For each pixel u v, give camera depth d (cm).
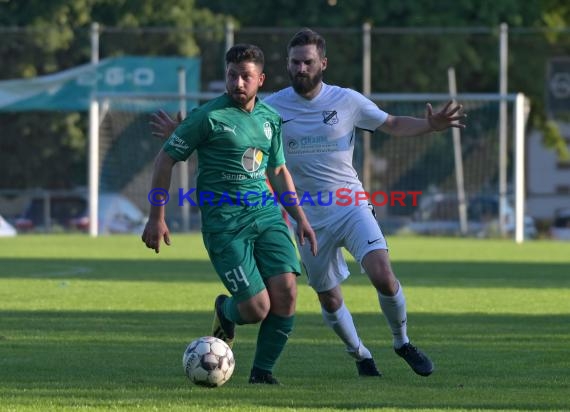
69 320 3641
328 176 2703
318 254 2678
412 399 2256
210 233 2436
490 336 3328
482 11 12019
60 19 11719
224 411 2089
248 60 2394
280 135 2494
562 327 3556
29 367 2642
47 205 11088
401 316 2578
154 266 6344
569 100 10531
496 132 10831
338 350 2994
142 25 11825
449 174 10856
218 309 2530
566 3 12825
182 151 2417
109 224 10869
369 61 10938
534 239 10625
